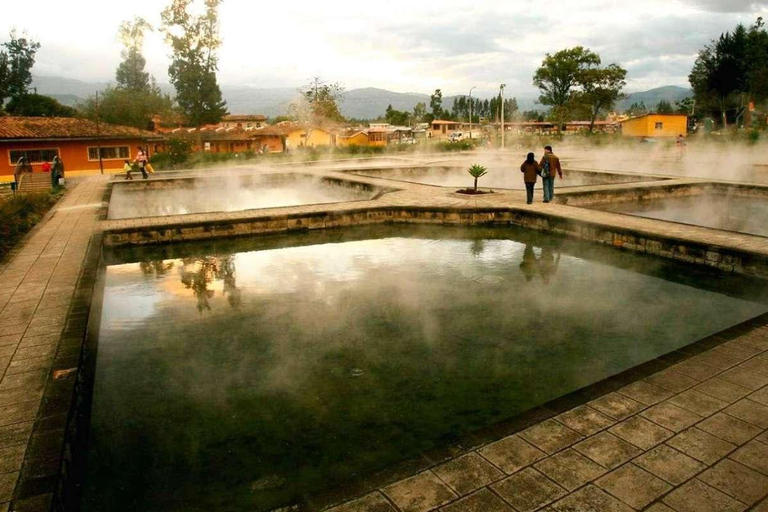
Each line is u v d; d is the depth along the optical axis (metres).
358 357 5.42
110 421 4.29
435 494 2.78
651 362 4.34
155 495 3.39
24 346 4.82
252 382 4.91
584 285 7.80
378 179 19.08
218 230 11.27
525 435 3.32
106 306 7.25
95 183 21.81
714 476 2.90
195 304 7.27
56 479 2.88
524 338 5.84
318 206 12.79
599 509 2.65
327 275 8.55
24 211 12.36
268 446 3.89
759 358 4.35
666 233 9.11
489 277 8.27
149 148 34.00
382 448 3.84
